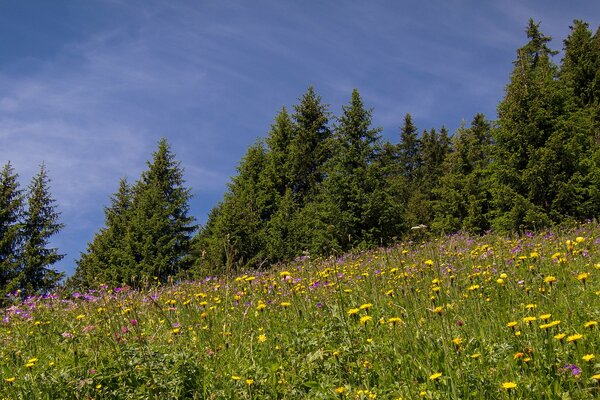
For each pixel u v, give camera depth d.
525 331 4.17
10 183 32.75
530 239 11.15
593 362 3.52
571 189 20.17
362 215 24.91
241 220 25.16
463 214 34.88
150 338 5.10
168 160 41.94
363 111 27.28
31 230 33.31
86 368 4.30
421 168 64.94
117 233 39.41
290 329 5.18
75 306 7.78
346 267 9.59
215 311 6.46
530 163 21.44
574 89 32.91
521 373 3.58
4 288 29.45
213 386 4.00
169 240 33.88
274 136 39.41
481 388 3.41
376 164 25.77
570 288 5.43
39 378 4.20
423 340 4.20
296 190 36.88
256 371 4.18
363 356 4.18
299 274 9.19
